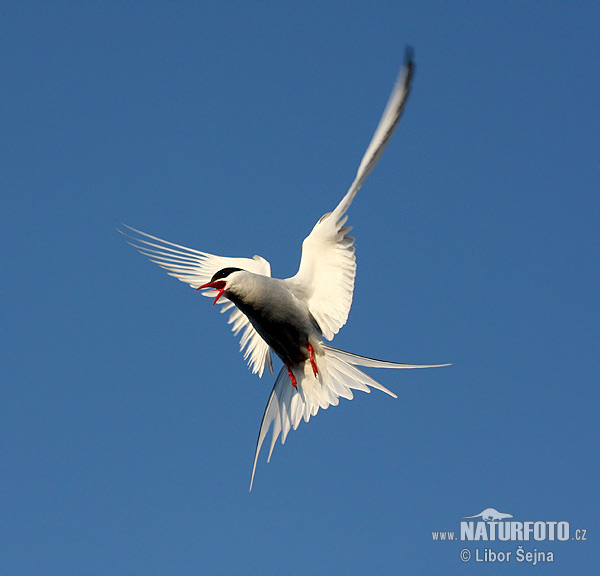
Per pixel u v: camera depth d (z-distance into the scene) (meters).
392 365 13.26
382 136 11.17
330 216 12.89
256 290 13.04
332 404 13.62
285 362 14.02
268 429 14.05
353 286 13.30
